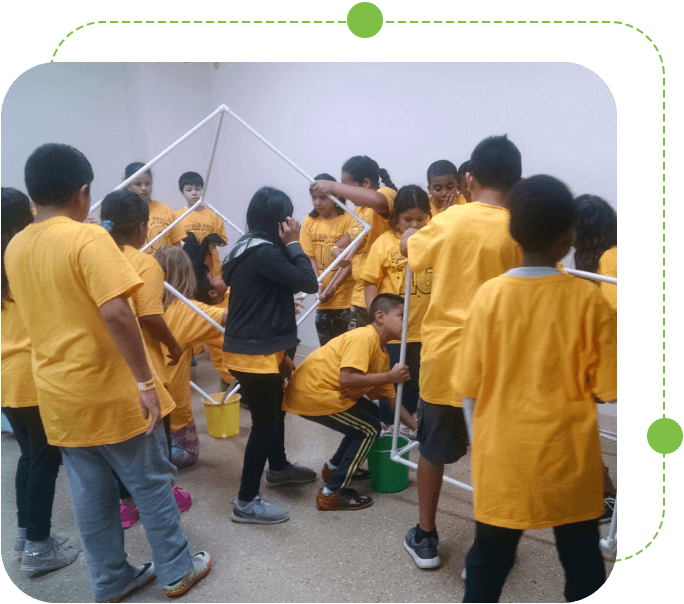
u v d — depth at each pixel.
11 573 1.67
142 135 3.61
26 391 1.56
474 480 1.19
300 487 2.14
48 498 1.64
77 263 1.28
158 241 3.22
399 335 1.91
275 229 1.85
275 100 3.56
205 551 1.74
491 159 1.39
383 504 2.00
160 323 1.93
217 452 2.49
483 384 1.16
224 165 3.98
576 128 2.33
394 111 3.01
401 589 1.53
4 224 1.49
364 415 1.95
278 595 1.52
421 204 2.15
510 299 1.13
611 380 1.10
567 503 1.12
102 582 1.49
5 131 3.12
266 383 1.81
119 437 1.38
